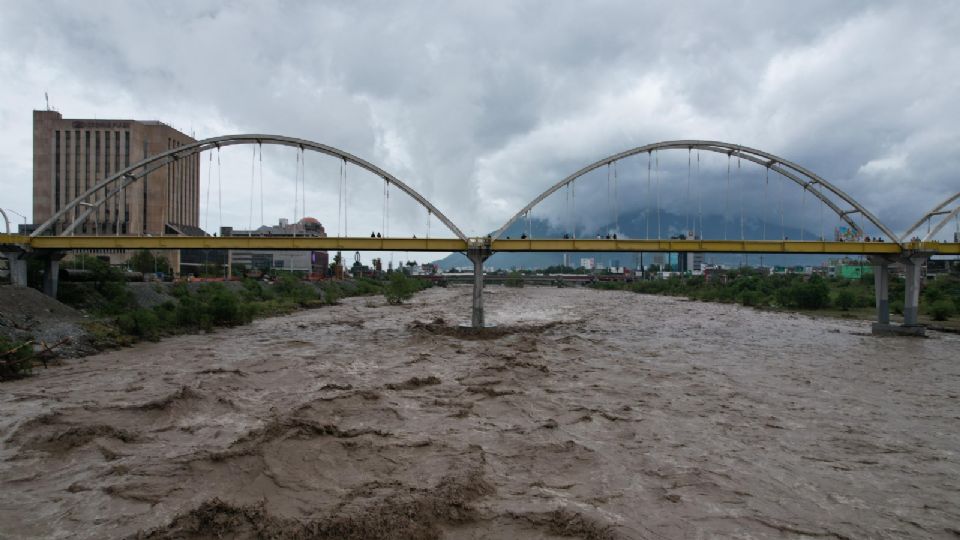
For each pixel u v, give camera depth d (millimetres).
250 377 31672
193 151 62219
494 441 20047
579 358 41031
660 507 14852
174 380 30609
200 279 114812
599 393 28844
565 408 25344
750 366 38969
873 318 79938
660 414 24812
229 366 35125
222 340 49438
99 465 17469
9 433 20781
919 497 16109
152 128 129125
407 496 14609
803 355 44844
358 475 16359
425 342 48969
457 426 21906
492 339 52562
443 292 177250
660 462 18375
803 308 98312
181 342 47750
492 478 16516
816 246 61656
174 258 132625
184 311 56281
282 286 110188
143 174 62531
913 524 14375
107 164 125312
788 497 15859
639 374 34781
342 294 134375
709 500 15430
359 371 34344
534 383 31094
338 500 14484
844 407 27109
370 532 12680
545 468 17516
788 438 21625
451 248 59344
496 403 25875
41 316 46781
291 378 31828
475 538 12844
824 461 19047
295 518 13336
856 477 17594
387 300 112688
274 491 15133
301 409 23188
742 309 98875
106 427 20734
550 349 45625
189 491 15383
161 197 129875
